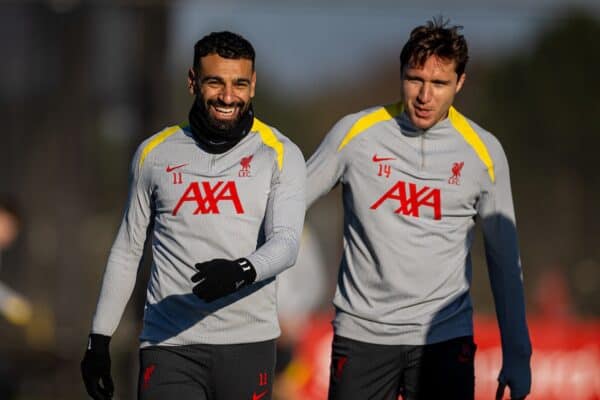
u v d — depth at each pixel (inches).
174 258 652.1
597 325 1460.4
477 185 701.9
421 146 696.4
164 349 662.5
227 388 660.7
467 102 1963.6
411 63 674.2
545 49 1881.2
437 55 668.1
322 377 1414.9
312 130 3225.9
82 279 1579.7
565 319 1662.2
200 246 645.9
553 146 1845.5
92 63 1587.1
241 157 650.2
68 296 1562.5
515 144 1877.5
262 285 658.2
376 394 708.7
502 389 740.7
